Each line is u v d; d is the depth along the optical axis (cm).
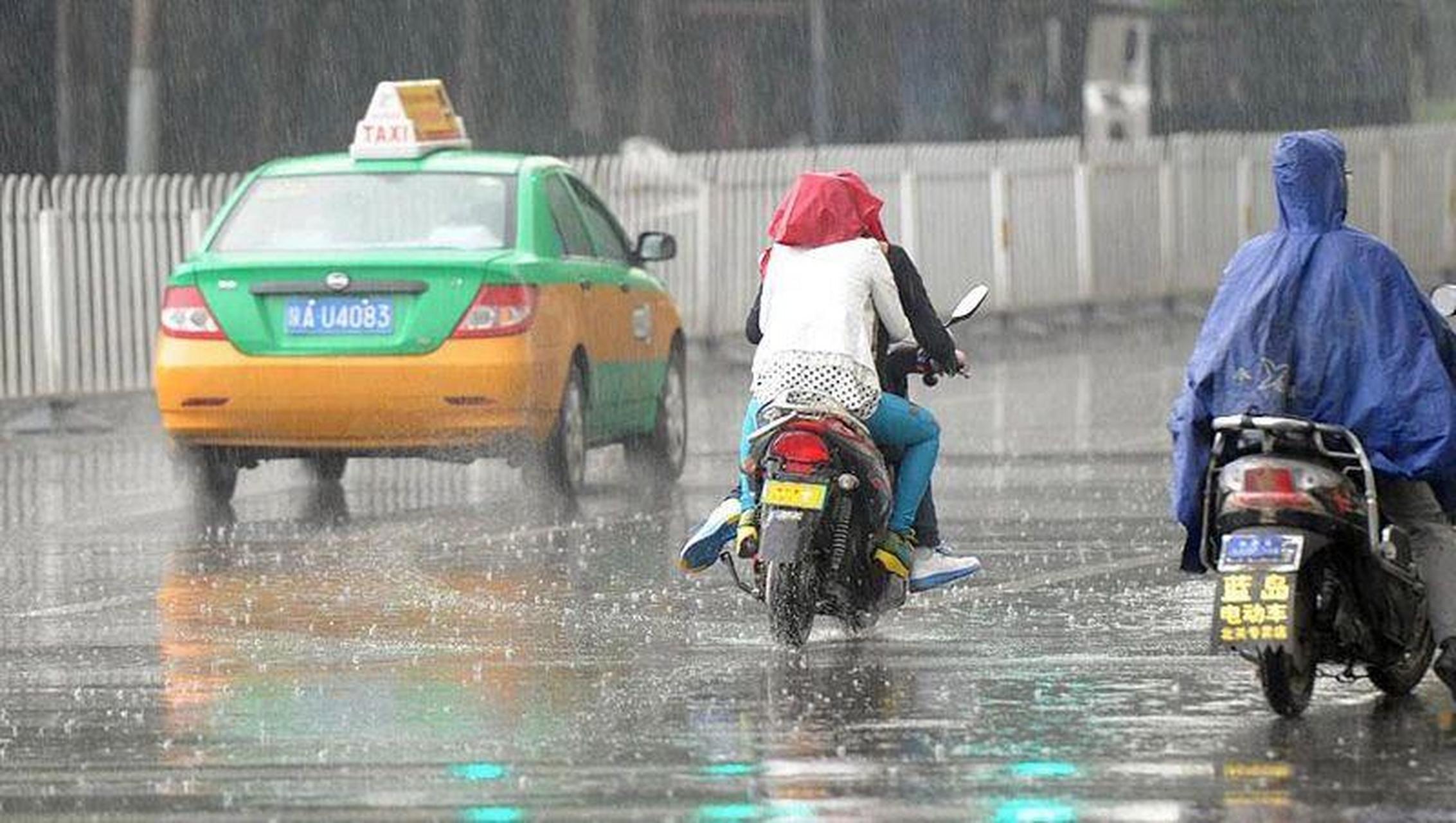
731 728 2202
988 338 7419
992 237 7500
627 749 2116
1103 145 7975
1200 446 2216
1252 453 2186
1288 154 2206
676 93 11412
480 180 4038
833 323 2589
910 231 7194
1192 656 2556
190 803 1936
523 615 2881
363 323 3812
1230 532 2156
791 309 2600
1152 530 3575
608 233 4344
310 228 3984
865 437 2573
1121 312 8038
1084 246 7869
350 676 2488
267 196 4041
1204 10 12050
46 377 5322
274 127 9375
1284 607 2103
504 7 10431
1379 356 2166
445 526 3719
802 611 2569
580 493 4022
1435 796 1912
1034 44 12106
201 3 9206
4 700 2378
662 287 4409
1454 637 2211
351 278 3806
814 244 2634
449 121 4222
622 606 2939
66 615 2916
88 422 5359
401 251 3862
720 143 11519
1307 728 2177
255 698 2377
